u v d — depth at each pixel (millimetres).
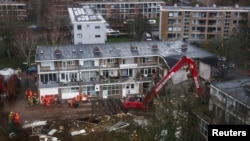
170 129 36594
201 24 97500
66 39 96562
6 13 120875
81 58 58781
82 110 55500
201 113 43594
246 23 94875
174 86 54125
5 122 50906
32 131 48750
